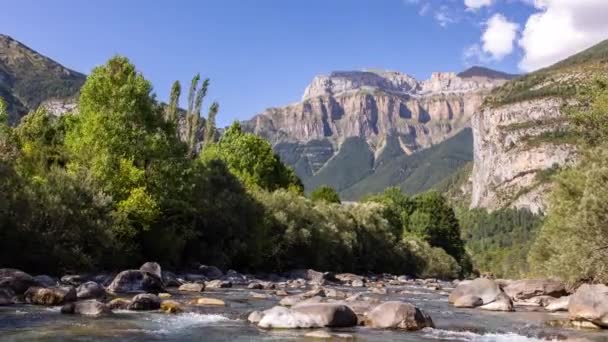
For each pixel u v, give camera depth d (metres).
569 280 34.34
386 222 99.06
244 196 61.97
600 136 46.97
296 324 20.44
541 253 45.97
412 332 20.53
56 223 37.75
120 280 29.83
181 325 20.42
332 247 75.50
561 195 40.31
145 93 51.00
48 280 30.86
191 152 80.56
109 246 39.69
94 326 19.25
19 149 51.59
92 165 45.31
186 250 54.16
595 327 22.66
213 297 30.84
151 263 34.28
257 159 93.94
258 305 27.84
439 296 39.94
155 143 48.94
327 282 53.53
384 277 82.44
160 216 48.38
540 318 25.72
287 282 48.91
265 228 62.25
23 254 36.03
